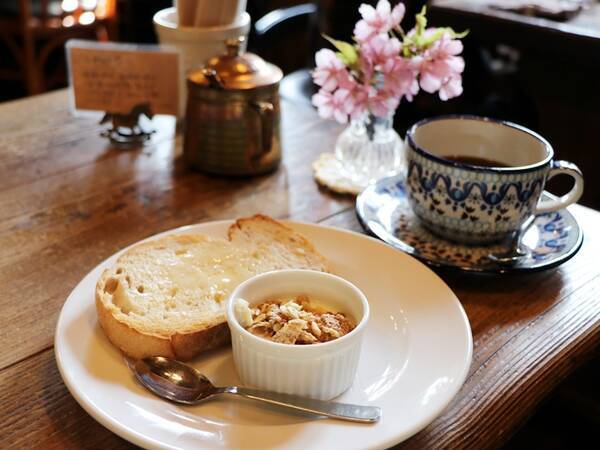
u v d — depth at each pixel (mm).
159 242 360
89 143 533
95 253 385
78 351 286
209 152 475
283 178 490
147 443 238
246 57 477
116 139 534
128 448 256
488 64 1105
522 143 410
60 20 1184
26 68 1183
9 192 449
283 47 1365
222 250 359
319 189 477
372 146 485
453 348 300
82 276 363
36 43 1216
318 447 243
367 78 421
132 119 531
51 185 462
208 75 452
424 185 386
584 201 897
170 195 457
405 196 454
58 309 334
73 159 504
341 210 449
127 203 443
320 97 440
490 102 1027
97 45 517
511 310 351
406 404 269
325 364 267
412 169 393
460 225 384
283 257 359
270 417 262
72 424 266
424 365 293
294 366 265
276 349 262
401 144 504
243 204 449
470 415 281
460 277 379
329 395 276
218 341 302
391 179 469
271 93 469
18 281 354
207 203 448
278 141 489
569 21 858
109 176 480
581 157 928
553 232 407
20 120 566
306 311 301
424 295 341
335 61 425
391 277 357
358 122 485
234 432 251
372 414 258
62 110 593
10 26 1147
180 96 533
